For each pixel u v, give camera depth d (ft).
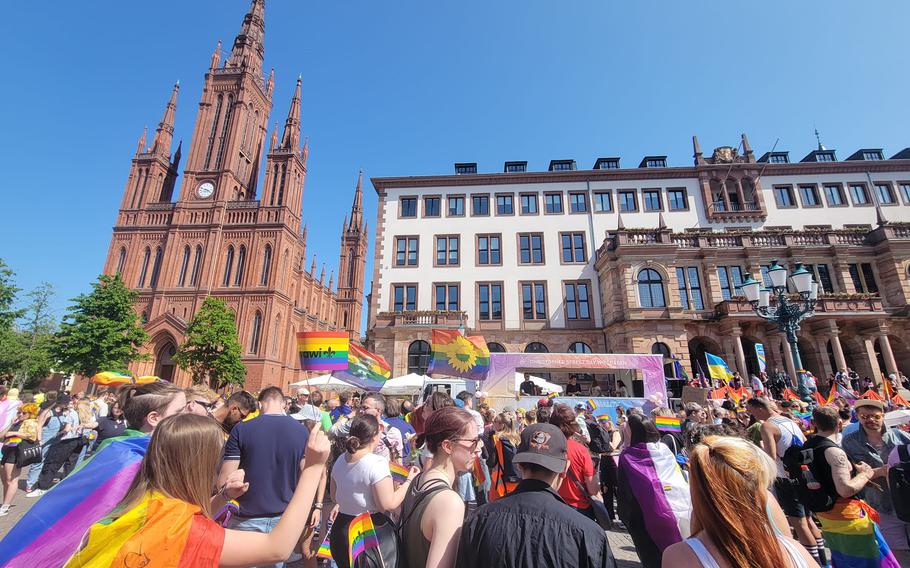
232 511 13.61
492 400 59.06
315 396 31.24
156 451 7.12
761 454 7.11
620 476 13.96
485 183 116.98
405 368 98.32
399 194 117.19
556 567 6.97
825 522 15.01
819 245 100.22
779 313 42.68
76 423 38.09
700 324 95.45
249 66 197.47
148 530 6.39
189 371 134.82
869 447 18.85
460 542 7.99
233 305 159.63
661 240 99.40
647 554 12.76
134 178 181.27
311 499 7.68
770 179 114.62
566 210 114.11
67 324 118.52
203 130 185.78
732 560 6.37
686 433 25.27
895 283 95.66
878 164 112.78
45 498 7.98
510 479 19.71
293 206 179.63
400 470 17.02
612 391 96.89
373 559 9.12
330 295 273.33
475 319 107.14
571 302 107.65
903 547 17.61
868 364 91.91
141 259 168.86
